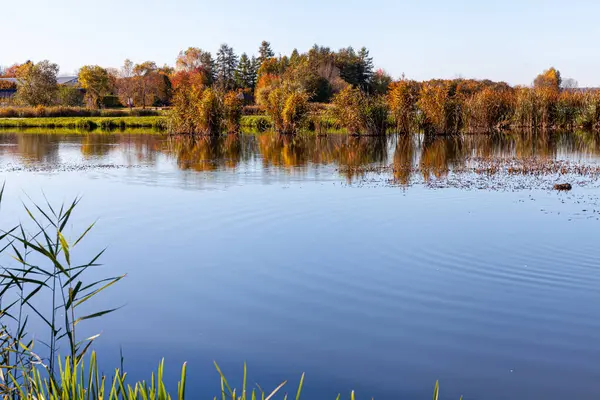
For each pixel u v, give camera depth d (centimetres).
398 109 3400
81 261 939
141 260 938
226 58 9950
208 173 1898
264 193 1498
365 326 679
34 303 761
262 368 583
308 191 1523
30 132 4125
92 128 4559
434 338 646
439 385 548
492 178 1738
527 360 596
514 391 537
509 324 680
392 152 2569
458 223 1151
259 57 9825
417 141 3141
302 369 581
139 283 833
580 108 3759
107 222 1193
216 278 848
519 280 820
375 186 1598
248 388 544
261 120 4391
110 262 931
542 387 544
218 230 1121
